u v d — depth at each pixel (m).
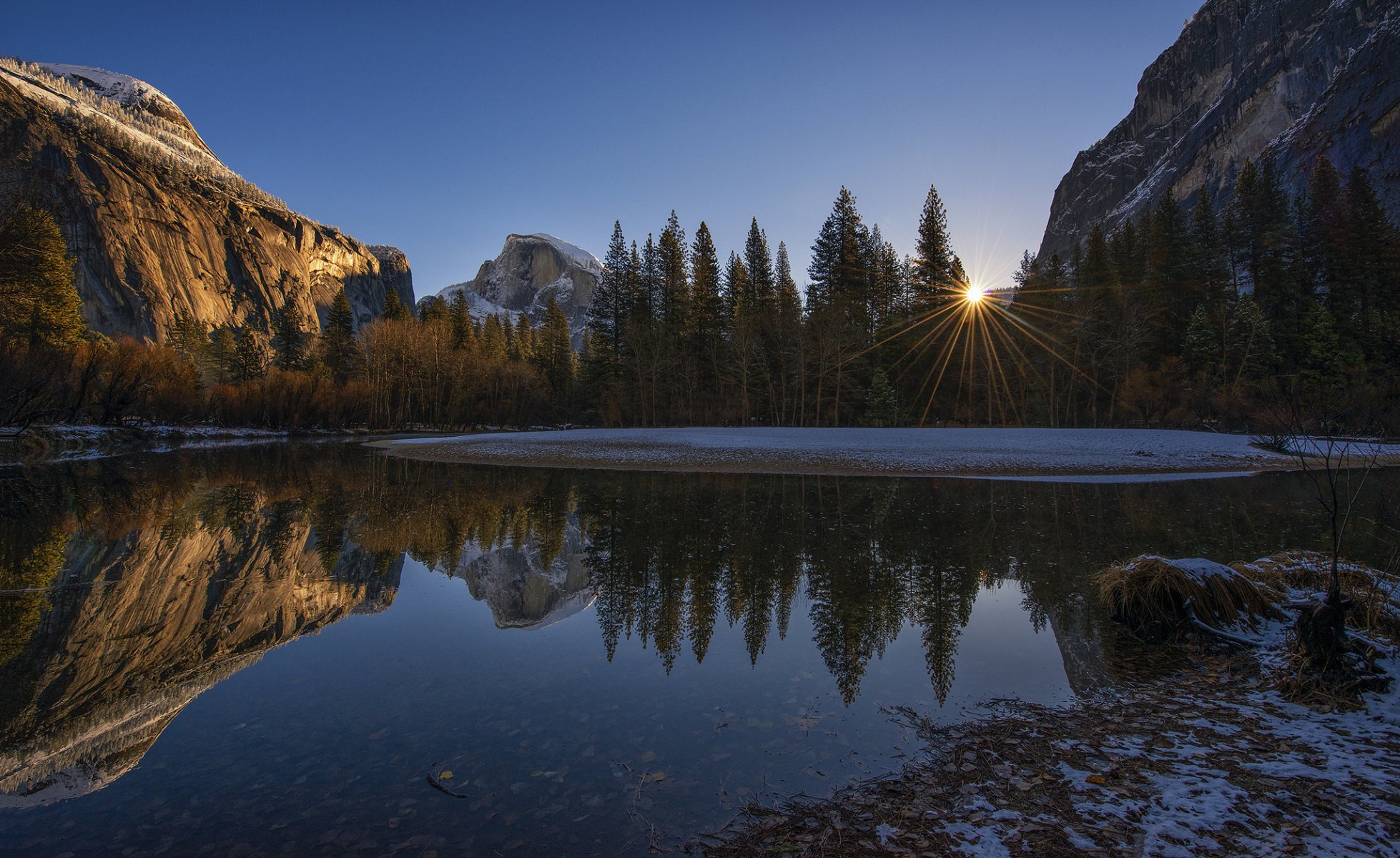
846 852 2.71
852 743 3.84
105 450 31.44
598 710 4.37
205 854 2.80
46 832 2.99
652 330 52.62
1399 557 7.67
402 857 2.75
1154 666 5.12
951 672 5.05
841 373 45.12
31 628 6.16
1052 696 4.55
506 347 82.94
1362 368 34.75
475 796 3.28
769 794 3.25
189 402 44.28
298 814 3.13
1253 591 5.93
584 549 9.99
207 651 5.61
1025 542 10.20
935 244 47.22
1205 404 37.28
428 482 19.56
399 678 5.00
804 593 7.45
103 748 3.84
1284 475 19.98
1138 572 6.38
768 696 4.60
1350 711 4.00
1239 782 3.16
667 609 6.87
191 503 14.62
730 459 24.47
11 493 15.74
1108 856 2.57
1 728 4.14
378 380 62.31
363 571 8.67
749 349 48.09
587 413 57.47
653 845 2.81
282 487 18.11
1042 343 46.12
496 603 7.18
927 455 24.31
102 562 8.89
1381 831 2.64
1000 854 2.64
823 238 49.53
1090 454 23.95
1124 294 44.31
